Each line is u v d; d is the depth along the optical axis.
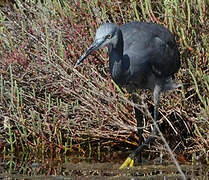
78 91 11.61
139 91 11.83
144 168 10.38
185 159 10.94
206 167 10.32
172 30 11.82
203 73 11.28
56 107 11.49
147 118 11.95
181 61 11.91
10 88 11.85
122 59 10.71
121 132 11.48
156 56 10.96
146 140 10.76
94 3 12.42
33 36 11.70
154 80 11.19
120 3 12.71
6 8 13.34
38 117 11.30
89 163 10.78
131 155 10.60
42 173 10.06
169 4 11.75
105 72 11.91
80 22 12.30
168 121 11.15
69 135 11.69
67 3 12.71
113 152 11.53
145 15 12.04
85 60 11.74
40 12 12.35
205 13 11.70
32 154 11.35
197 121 10.93
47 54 11.46
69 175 9.94
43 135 11.41
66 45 12.30
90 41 11.88
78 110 11.68
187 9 11.88
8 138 11.79
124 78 10.89
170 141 11.64
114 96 11.19
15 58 11.78
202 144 10.75
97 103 11.48
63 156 11.26
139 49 10.82
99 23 12.15
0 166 10.55
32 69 11.74
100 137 11.57
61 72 11.48
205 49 11.59
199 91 11.39
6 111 11.55
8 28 13.05
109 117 11.34
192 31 11.62
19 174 9.98
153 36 10.96
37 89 11.91
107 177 9.80
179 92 11.86
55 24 12.27
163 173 10.02
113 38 10.37
